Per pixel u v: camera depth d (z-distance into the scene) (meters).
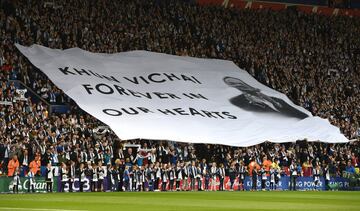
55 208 32.12
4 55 59.03
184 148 58.09
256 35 77.25
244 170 58.44
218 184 56.88
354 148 67.94
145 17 71.56
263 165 59.22
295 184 61.03
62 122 54.00
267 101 64.56
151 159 55.09
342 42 83.25
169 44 69.69
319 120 63.78
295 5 89.19
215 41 73.75
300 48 79.12
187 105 60.03
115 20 69.31
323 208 34.22
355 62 81.25
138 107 57.09
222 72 67.19
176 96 60.78
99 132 56.88
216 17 77.00
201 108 60.34
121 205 34.66
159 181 54.28
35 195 43.66
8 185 47.16
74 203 35.72
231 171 57.66
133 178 53.25
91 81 58.38
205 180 56.38
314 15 85.50
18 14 64.19
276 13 82.44
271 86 71.12
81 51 62.53
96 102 55.94
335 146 67.50
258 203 38.09
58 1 67.12
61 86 56.59
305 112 64.69
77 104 54.91
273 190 58.38
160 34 70.81
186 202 37.94
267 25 79.50
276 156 61.38
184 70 65.31
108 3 70.31
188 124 57.16
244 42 75.44
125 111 55.81
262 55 74.69
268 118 62.25
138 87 60.34
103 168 51.75
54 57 60.06
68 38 64.94
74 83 57.34
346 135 69.12
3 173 48.50
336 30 84.56
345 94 75.88
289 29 80.62
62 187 49.97
